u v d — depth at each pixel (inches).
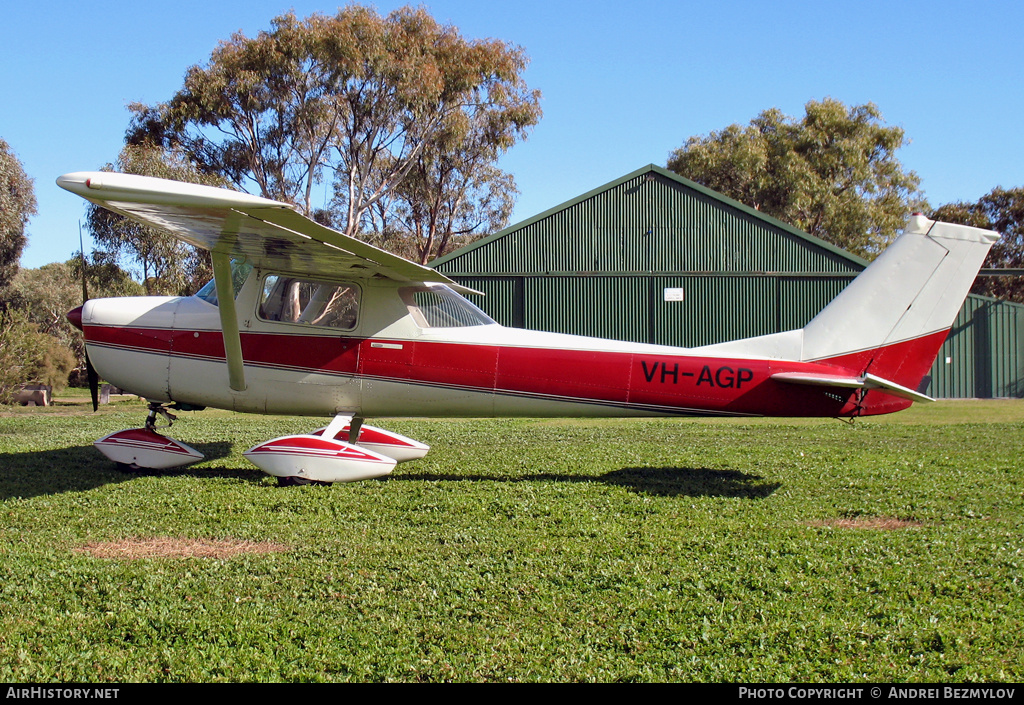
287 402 285.0
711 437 409.7
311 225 211.8
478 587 158.1
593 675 120.2
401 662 124.0
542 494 249.9
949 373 815.1
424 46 1143.0
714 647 130.1
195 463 304.5
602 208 770.2
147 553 182.1
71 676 119.1
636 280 768.9
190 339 282.8
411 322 281.7
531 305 767.7
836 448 361.7
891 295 271.0
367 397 284.0
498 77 1211.2
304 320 280.8
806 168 1462.8
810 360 275.6
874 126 1553.9
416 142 1210.0
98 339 287.6
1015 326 810.2
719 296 764.6
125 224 932.0
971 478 277.1
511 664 123.6
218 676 119.5
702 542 190.9
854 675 120.2
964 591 155.9
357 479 269.7
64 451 344.2
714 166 1489.9
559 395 284.7
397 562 174.1
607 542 191.2
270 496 244.2
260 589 156.3
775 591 155.4
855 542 190.4
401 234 1389.0
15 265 1157.1
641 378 281.0
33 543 188.1
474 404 286.7
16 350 675.4
